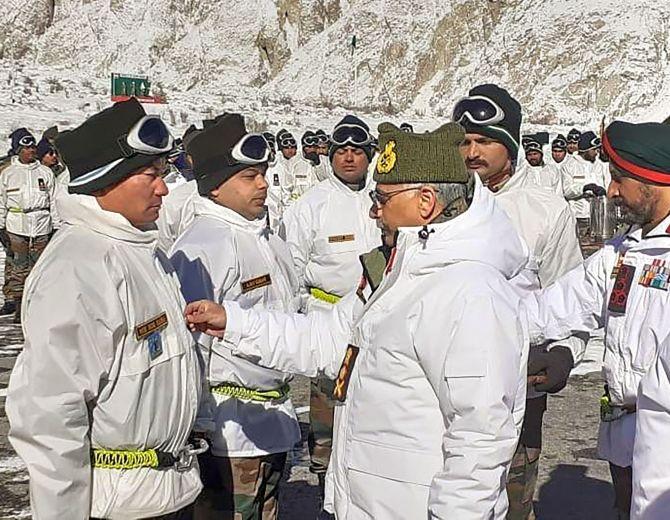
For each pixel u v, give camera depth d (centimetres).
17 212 1273
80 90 4528
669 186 385
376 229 636
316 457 591
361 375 329
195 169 477
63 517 315
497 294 307
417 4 7331
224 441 456
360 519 328
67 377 315
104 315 322
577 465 692
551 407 845
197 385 362
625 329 395
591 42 6397
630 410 407
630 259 397
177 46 7269
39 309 320
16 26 6950
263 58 7412
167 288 352
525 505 484
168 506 344
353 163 638
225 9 7475
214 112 4403
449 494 298
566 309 427
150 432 337
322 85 7000
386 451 319
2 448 723
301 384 936
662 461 295
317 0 7594
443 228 318
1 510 598
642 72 6062
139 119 331
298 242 644
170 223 755
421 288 316
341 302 394
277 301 482
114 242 334
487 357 298
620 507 434
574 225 495
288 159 1919
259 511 475
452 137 321
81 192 334
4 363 1004
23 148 1305
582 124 5856
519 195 486
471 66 6850
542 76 6406
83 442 320
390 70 7044
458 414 301
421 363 312
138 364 332
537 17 6775
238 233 471
